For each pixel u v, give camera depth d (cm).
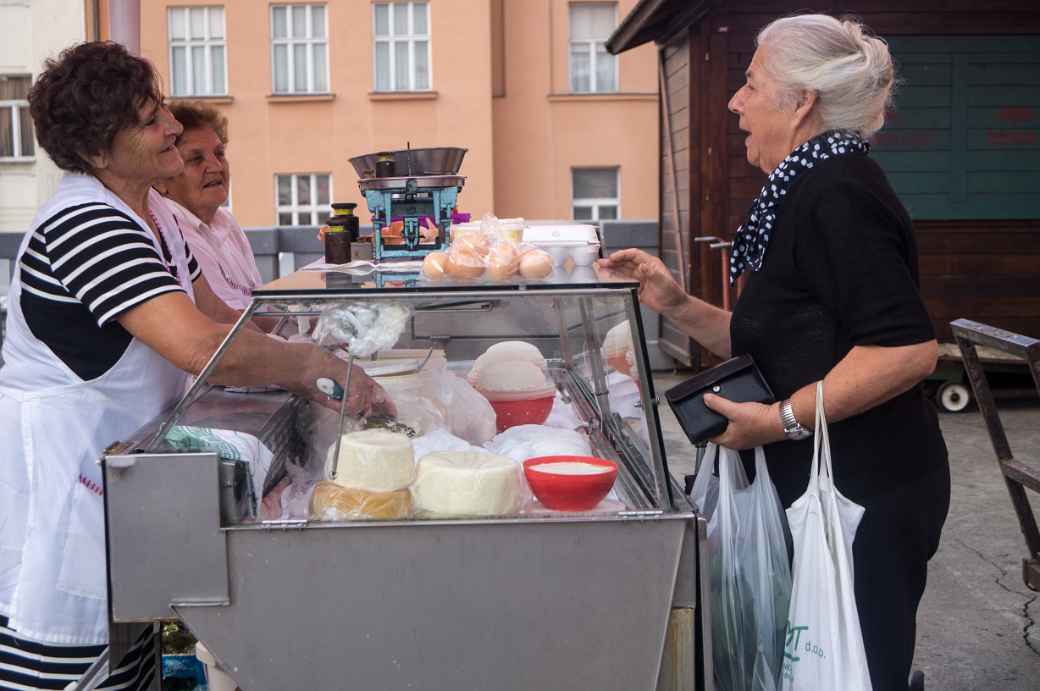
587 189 2066
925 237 698
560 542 159
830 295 182
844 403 179
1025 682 311
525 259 184
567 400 215
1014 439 602
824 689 180
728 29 720
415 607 160
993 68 688
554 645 161
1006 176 694
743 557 192
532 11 2000
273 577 159
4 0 1747
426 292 174
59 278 187
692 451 555
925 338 175
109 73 189
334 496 163
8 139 1817
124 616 160
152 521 158
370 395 186
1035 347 260
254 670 161
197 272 238
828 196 180
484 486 160
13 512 192
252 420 181
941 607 367
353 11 1944
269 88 1952
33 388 193
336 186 1970
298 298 175
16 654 195
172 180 298
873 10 687
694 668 164
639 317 172
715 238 704
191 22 1953
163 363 200
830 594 180
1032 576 297
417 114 1958
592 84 2059
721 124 729
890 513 187
